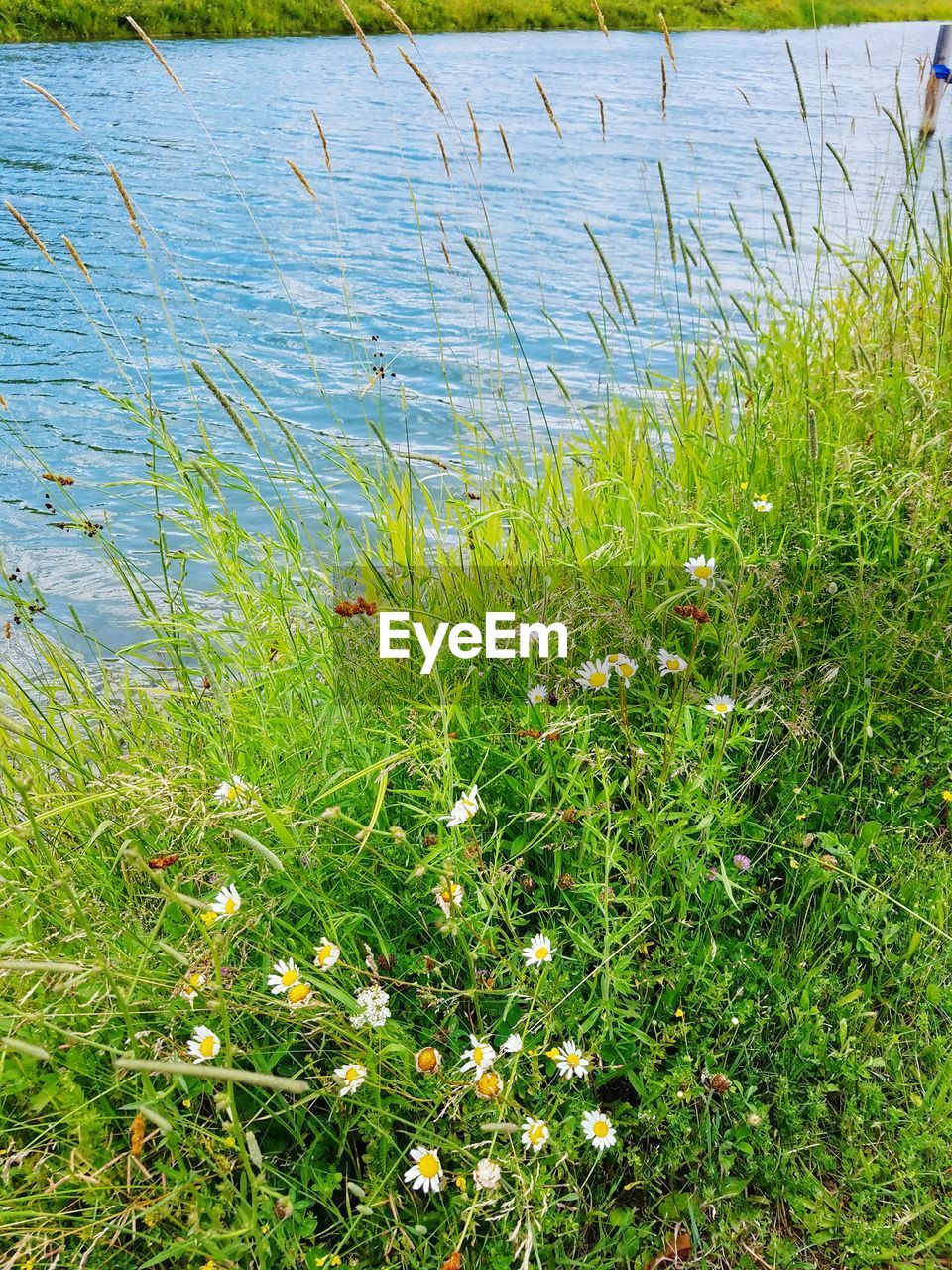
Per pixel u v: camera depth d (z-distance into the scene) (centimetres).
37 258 1140
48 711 306
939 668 288
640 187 1331
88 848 236
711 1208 199
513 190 1348
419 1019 217
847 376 402
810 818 270
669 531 306
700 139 1628
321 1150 201
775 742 278
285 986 185
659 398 562
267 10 3145
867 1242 190
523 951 203
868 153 1350
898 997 228
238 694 279
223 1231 164
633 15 3562
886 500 326
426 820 224
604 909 216
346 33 3244
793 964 234
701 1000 219
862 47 2903
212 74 2336
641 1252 192
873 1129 209
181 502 620
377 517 362
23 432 745
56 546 583
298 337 900
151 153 1606
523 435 571
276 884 222
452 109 1912
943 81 1101
